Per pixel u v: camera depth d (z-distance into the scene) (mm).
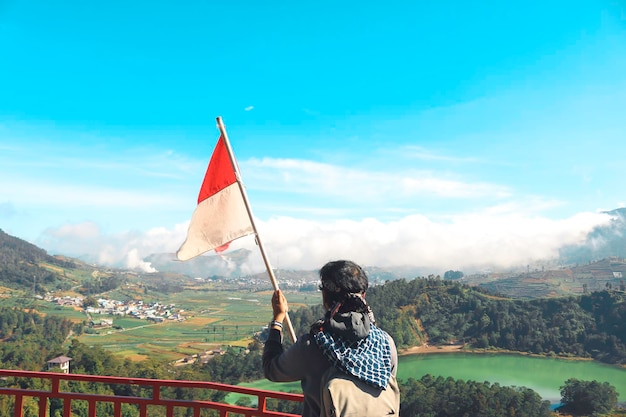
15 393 4520
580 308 149375
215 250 3738
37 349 103312
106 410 43688
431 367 120250
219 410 4086
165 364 104938
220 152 3850
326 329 2416
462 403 74938
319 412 2420
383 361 2398
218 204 3818
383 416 2301
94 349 98375
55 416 38938
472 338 144250
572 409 87938
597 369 119562
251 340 162500
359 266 2580
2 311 152875
